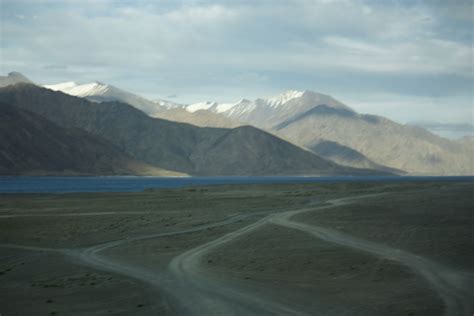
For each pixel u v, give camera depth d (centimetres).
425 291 2442
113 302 2469
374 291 2505
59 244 4581
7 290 2809
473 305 2191
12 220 6366
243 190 13012
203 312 2214
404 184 13712
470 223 4556
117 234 5081
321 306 2273
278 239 4253
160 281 2883
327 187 13125
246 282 2803
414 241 3800
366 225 4775
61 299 2567
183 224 5703
